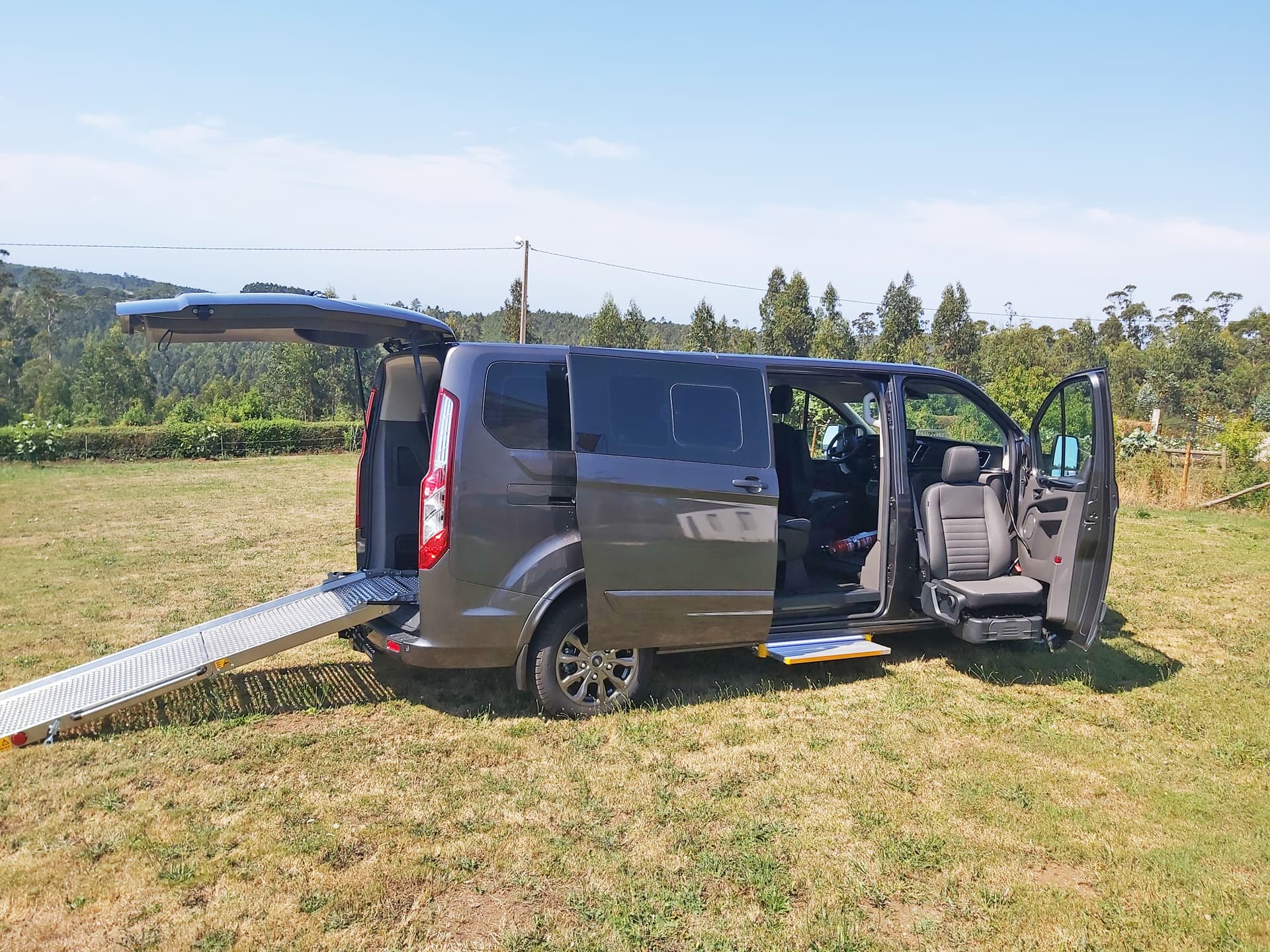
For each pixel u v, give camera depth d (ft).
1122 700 16.97
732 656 18.65
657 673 17.33
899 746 14.30
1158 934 9.38
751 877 10.19
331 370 212.43
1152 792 12.91
